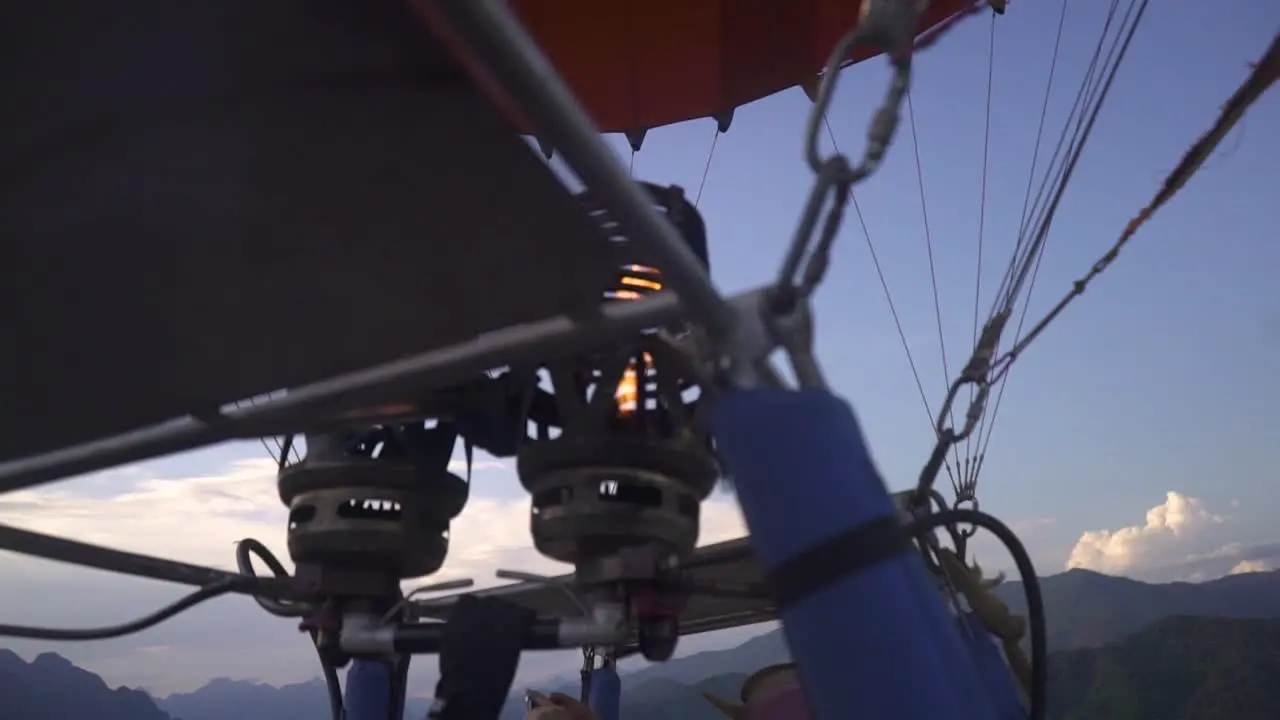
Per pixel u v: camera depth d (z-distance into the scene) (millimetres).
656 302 1363
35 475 1887
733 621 3176
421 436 2033
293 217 1153
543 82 856
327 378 1589
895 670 910
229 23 853
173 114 979
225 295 1308
